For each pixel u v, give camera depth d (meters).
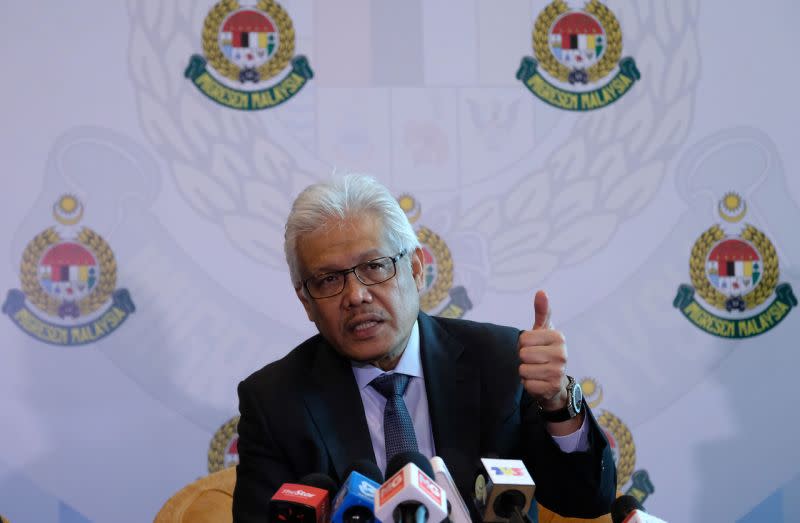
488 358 2.46
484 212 3.85
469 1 3.87
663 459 3.90
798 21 4.01
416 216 3.82
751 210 3.98
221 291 3.73
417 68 3.84
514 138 3.88
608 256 3.90
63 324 3.63
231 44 3.75
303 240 2.15
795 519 3.96
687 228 3.94
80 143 3.66
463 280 3.83
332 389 2.38
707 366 3.94
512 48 3.89
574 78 3.91
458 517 1.49
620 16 3.94
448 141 3.85
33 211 3.62
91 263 3.66
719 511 3.93
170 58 3.72
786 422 3.96
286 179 3.77
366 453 2.29
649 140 3.94
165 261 3.70
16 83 3.63
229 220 3.74
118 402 3.66
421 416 2.40
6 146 3.62
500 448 2.29
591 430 2.04
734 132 3.97
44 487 3.60
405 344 2.37
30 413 3.60
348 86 3.80
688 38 3.96
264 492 2.27
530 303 3.86
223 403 3.72
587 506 2.12
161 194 3.71
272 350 3.76
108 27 3.69
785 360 3.97
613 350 3.90
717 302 3.95
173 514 2.74
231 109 3.75
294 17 3.78
